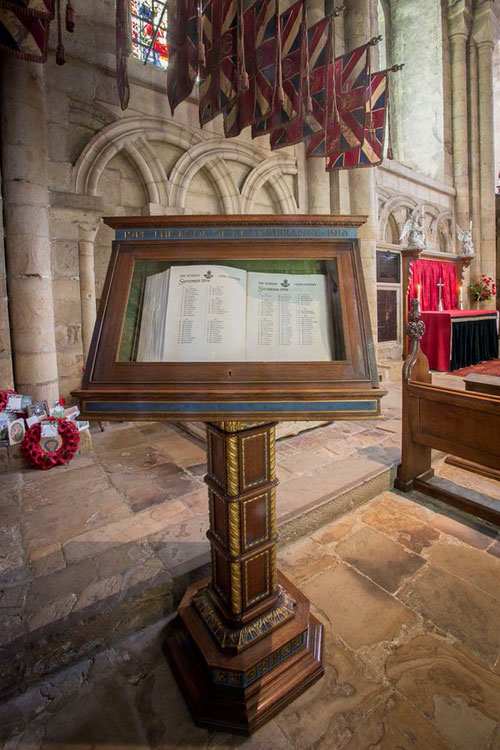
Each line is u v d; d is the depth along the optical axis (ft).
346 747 4.35
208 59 11.56
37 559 6.79
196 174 17.53
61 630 5.33
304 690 4.97
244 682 4.66
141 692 5.02
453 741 4.37
